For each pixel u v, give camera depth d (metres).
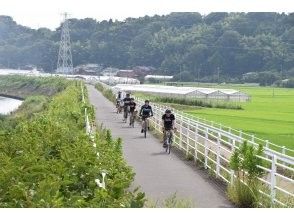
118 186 9.81
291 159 11.90
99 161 12.08
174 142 27.16
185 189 15.53
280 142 36.25
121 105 49.72
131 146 26.20
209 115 65.12
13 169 9.72
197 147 22.17
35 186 9.05
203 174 18.36
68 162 11.45
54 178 9.20
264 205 12.55
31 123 22.08
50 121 21.67
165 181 16.77
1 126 35.03
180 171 18.89
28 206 7.73
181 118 32.12
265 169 13.17
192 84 197.62
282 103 102.75
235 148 15.83
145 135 30.70
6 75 195.12
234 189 13.92
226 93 104.31
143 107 31.33
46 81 155.00
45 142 15.47
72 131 20.56
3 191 8.98
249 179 13.68
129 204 8.47
